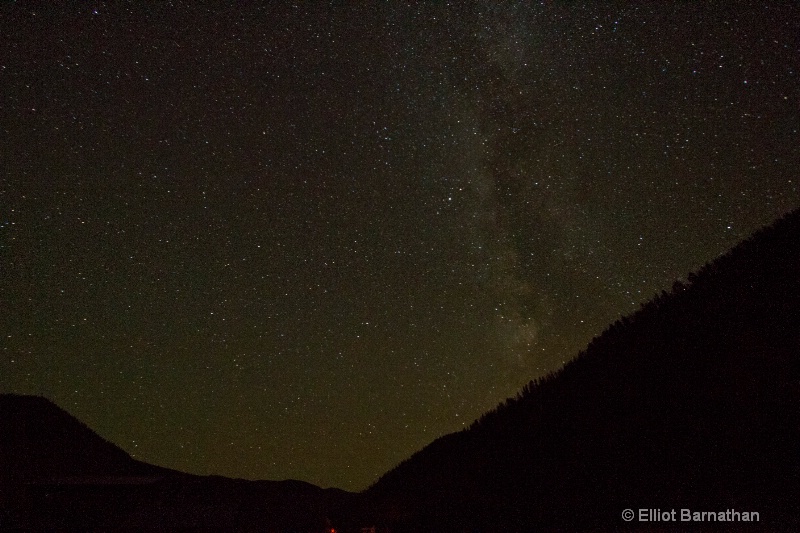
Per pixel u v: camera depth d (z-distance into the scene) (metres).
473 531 5.47
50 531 11.34
